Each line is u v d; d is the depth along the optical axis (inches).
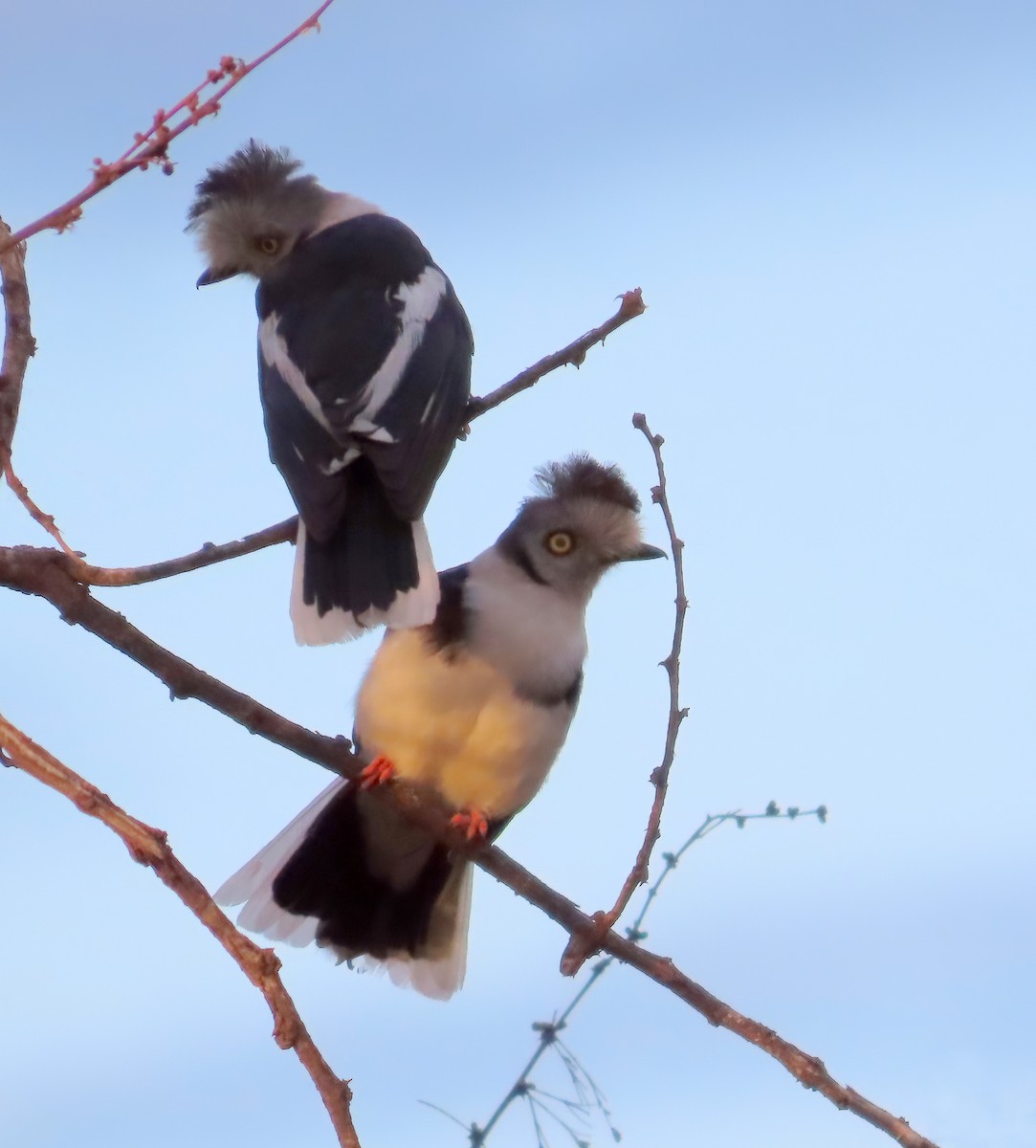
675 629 344.2
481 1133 299.7
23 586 324.8
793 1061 301.7
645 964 316.8
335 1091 243.4
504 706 416.8
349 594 377.4
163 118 261.4
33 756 250.8
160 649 335.3
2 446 336.2
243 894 435.8
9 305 352.5
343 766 363.3
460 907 444.1
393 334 419.2
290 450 401.7
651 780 334.3
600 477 440.8
